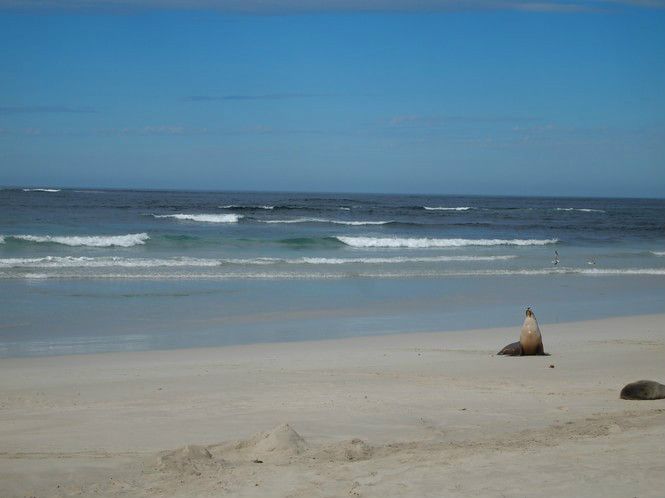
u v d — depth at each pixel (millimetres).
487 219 74312
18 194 104875
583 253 40969
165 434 7609
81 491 5672
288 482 5703
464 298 23609
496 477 5609
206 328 17531
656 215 99188
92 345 15164
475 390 10156
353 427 7895
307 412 8594
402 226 58125
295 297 22828
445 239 44125
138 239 37031
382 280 27266
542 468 5820
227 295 22766
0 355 13859
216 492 5523
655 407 8922
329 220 63125
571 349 14570
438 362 12945
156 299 21594
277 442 6766
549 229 60688
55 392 10023
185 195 144625
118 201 90750
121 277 25656
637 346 14992
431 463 6113
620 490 5203
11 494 5617
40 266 27469
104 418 8336
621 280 29359
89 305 20219
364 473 5871
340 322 18812
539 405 9086
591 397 9641
